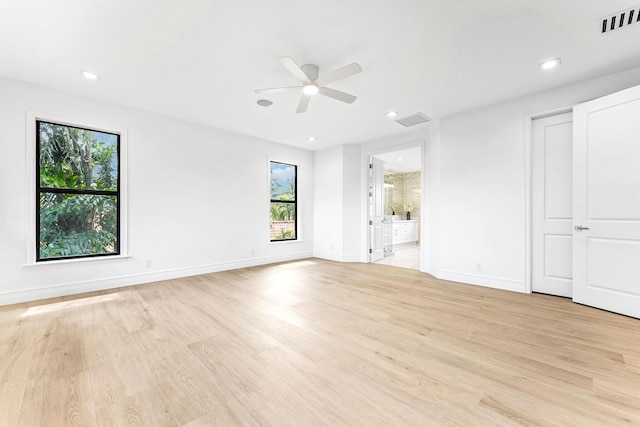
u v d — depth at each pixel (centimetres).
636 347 201
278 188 575
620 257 263
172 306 292
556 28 214
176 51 246
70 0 185
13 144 295
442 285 378
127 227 369
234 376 167
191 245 431
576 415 133
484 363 181
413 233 887
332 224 582
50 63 265
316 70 268
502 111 354
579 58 255
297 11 196
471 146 381
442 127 411
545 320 252
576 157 295
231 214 480
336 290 354
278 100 348
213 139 457
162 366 178
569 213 316
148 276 388
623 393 150
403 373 170
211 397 148
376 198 588
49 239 327
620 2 188
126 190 368
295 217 602
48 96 314
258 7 192
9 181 294
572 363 180
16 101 297
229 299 316
